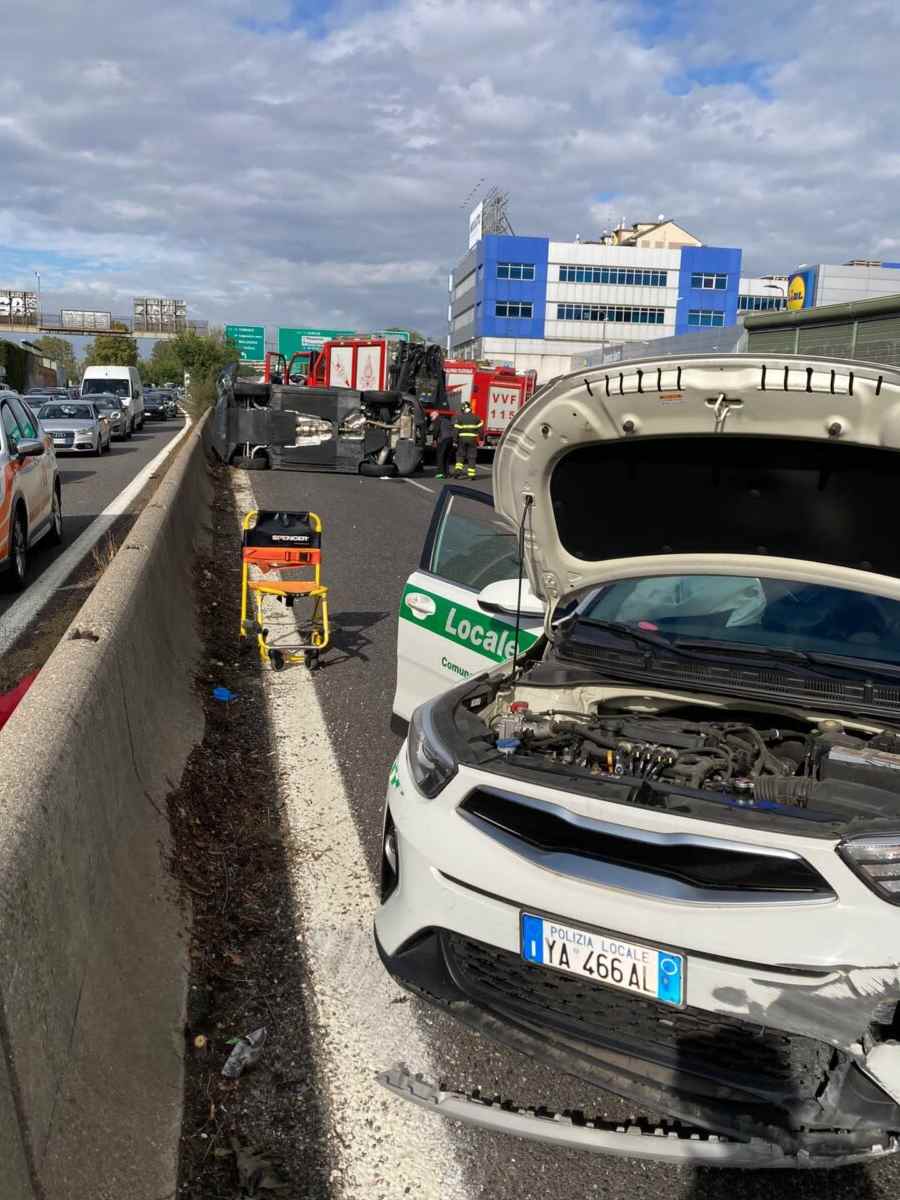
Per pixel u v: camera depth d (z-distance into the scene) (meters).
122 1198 2.12
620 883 2.44
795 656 3.38
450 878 2.70
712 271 89.44
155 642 5.20
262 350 63.50
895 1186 2.53
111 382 37.84
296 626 8.02
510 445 3.37
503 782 2.69
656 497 3.32
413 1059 2.93
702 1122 2.38
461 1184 2.49
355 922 3.66
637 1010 2.52
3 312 94.38
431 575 4.85
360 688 6.57
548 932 2.51
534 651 3.86
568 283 88.50
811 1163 2.33
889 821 2.38
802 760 3.06
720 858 2.38
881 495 2.95
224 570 10.12
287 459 20.61
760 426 2.89
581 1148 2.50
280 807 4.67
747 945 2.29
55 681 3.25
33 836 2.28
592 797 2.55
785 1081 2.38
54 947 2.25
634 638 3.60
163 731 4.60
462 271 100.50
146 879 3.33
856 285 73.44
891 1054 2.22
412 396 22.69
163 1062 2.67
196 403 40.09
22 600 8.51
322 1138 2.61
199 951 3.34
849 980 2.22
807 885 2.31
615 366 2.98
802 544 3.21
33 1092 1.93
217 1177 2.44
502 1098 2.77
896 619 3.47
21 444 9.42
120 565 5.46
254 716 5.95
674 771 2.89
